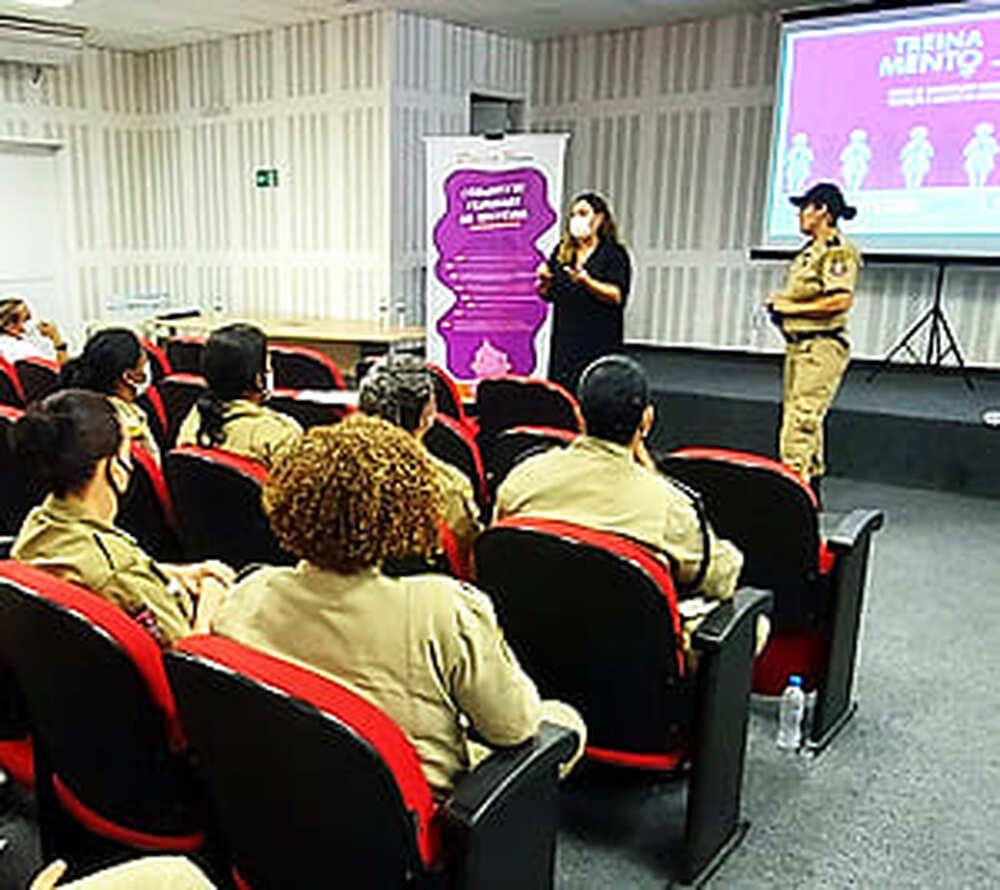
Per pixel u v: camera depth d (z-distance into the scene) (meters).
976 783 2.35
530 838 1.34
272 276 7.64
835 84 6.14
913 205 6.00
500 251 4.88
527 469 1.98
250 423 2.46
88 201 7.97
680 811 2.20
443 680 1.22
